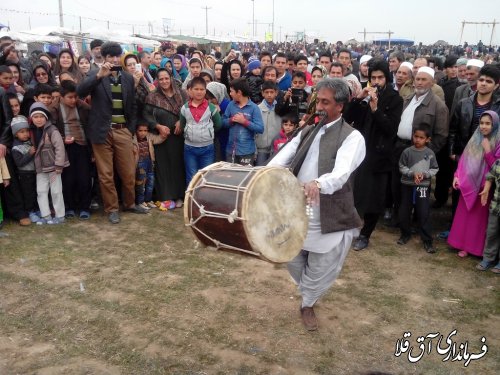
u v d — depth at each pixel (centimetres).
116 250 522
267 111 666
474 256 531
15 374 321
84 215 617
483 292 452
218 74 905
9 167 571
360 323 395
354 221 360
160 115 646
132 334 369
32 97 595
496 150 490
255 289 444
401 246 559
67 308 402
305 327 385
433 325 395
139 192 651
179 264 491
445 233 588
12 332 368
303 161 353
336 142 339
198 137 637
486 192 492
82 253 511
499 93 549
